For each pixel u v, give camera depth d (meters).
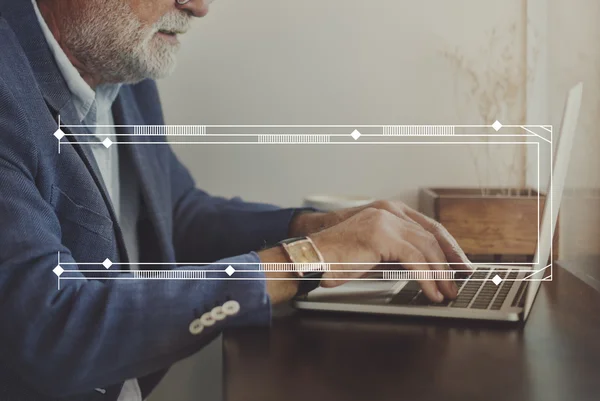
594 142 0.90
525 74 1.21
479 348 0.56
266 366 0.52
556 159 0.62
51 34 0.87
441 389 0.47
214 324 0.62
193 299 0.62
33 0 0.86
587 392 0.46
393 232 0.70
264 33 1.27
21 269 0.61
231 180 1.31
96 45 0.91
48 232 0.66
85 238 0.78
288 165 1.29
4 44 0.76
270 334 0.61
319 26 1.26
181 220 1.14
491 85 1.23
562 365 0.51
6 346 0.61
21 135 0.70
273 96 1.28
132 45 0.91
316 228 0.99
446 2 1.23
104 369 0.61
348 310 0.68
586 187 0.91
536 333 0.60
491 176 1.24
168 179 1.13
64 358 0.60
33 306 0.60
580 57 1.00
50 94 0.81
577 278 0.83
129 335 0.61
